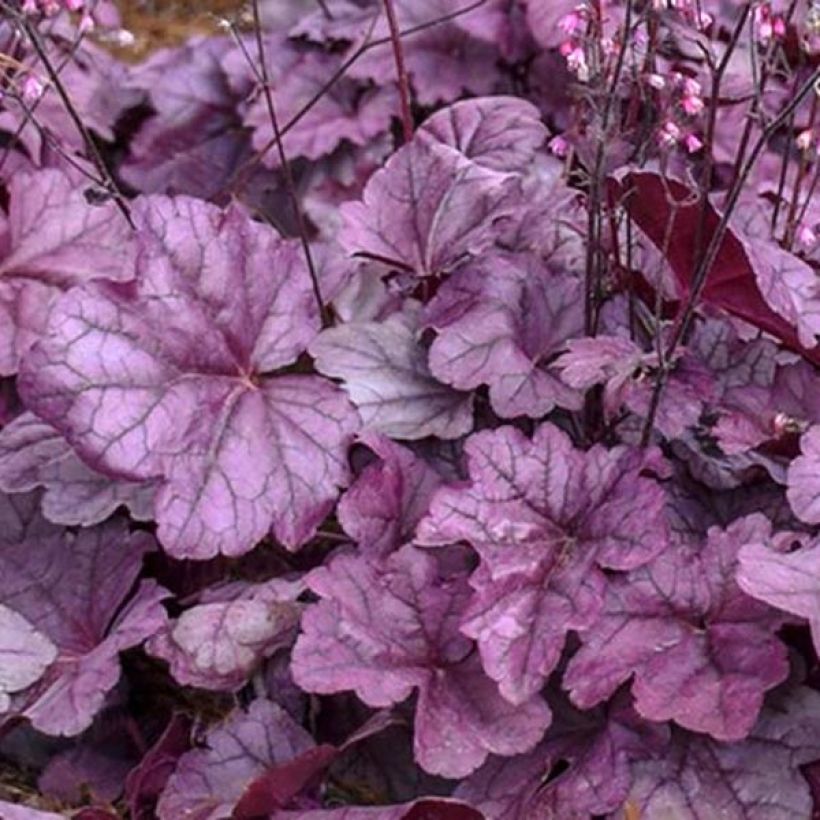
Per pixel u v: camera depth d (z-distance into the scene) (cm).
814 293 108
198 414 108
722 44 135
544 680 103
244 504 108
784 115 103
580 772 103
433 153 117
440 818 102
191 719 110
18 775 110
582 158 111
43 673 107
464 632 103
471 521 105
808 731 103
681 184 106
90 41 143
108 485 112
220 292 110
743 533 105
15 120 131
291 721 106
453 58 142
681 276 112
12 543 112
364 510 108
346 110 141
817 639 99
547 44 137
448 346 111
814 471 105
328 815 102
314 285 115
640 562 104
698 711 101
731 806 102
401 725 107
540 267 114
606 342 108
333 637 104
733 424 109
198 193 140
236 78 142
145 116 143
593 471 107
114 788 109
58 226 116
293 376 111
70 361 107
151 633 107
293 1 147
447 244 116
